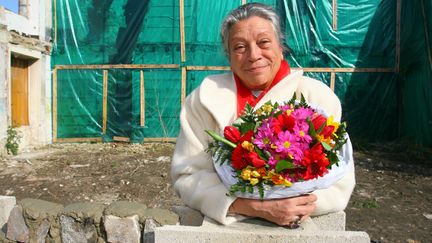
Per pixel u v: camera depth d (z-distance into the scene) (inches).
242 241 55.3
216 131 65.7
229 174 58.3
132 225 89.0
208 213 60.2
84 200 207.2
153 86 396.2
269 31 62.9
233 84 67.9
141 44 395.5
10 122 338.0
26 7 374.9
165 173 254.8
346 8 386.9
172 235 56.6
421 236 158.1
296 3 385.7
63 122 403.2
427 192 222.5
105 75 399.9
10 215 96.5
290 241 54.4
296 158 51.8
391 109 391.5
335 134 56.3
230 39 64.2
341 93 391.9
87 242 92.2
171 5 391.9
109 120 401.1
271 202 56.0
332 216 61.8
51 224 94.3
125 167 276.5
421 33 342.3
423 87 340.8
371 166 287.1
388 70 389.4
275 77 66.4
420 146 335.3
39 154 341.7
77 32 399.2
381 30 389.1
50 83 402.3
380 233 160.4
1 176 255.9
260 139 54.5
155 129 397.4
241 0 387.2
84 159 312.2
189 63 393.7
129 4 393.7
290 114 55.4
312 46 388.8
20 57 369.1
